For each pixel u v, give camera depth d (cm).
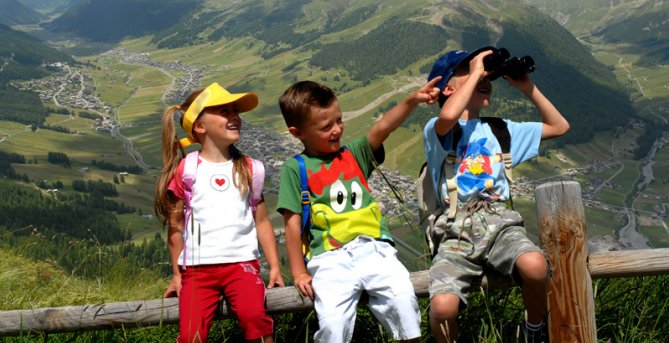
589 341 311
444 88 402
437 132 382
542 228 318
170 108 388
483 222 362
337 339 336
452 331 326
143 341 399
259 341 346
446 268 345
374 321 398
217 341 411
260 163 391
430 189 404
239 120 391
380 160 390
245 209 378
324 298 346
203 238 365
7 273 596
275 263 376
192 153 390
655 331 367
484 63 395
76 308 369
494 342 332
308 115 368
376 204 383
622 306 388
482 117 417
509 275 338
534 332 332
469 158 393
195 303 355
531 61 407
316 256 365
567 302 312
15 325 365
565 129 408
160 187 377
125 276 601
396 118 378
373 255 356
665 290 386
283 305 361
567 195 311
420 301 401
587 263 321
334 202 373
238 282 357
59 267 609
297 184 375
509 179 396
